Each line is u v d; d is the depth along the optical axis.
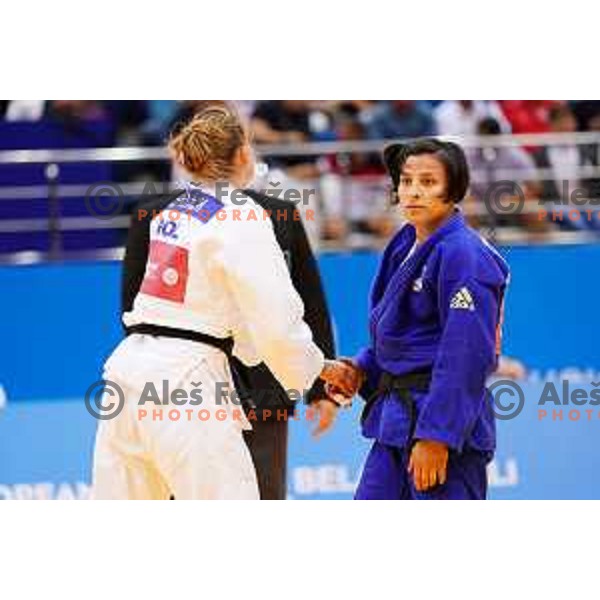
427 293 15.50
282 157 31.94
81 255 30.72
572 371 27.12
